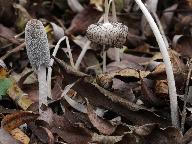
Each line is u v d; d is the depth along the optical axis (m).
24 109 0.30
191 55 0.39
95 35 0.31
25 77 0.33
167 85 0.30
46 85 0.29
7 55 0.37
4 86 0.31
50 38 0.41
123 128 0.26
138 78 0.31
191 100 0.29
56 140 0.26
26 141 0.27
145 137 0.25
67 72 0.28
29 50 0.28
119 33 0.31
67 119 0.27
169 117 0.29
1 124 0.26
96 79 0.31
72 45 0.40
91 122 0.26
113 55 0.39
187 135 0.25
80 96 0.30
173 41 0.41
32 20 0.27
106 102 0.28
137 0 0.27
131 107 0.28
